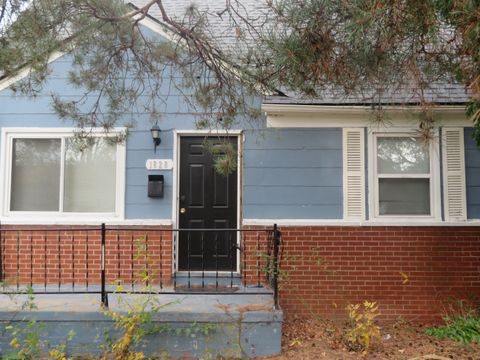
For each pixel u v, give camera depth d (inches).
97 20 177.5
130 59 208.7
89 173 254.5
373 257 245.4
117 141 221.8
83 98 246.7
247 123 252.8
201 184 260.1
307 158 253.1
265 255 215.2
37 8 167.6
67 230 205.0
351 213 250.2
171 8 287.9
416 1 142.2
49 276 245.8
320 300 243.4
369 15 143.5
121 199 251.4
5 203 250.1
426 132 178.5
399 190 254.1
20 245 246.7
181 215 258.8
